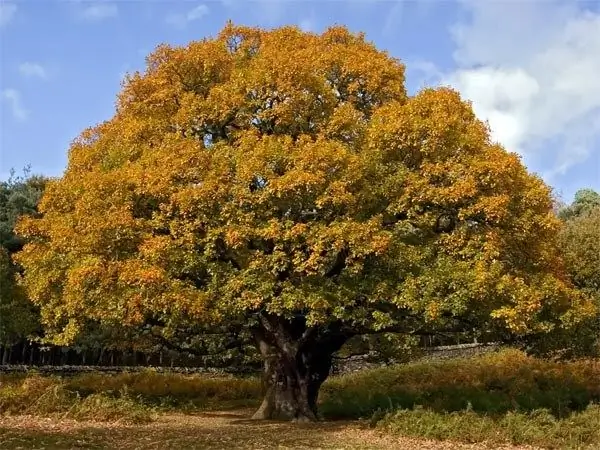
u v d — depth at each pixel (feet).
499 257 47.32
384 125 46.06
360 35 60.08
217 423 53.42
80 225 47.32
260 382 84.84
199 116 51.11
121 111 58.80
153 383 77.87
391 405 52.47
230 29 59.93
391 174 46.57
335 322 52.16
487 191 46.01
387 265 45.37
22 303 76.74
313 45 56.03
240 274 44.01
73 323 50.06
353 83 53.67
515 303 43.50
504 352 86.63
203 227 45.11
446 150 46.24
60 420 51.65
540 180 49.55
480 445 42.45
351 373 93.25
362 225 42.80
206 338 60.85
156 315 47.80
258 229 43.27
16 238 87.51
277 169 45.03
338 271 47.11
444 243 45.34
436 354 98.43
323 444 41.04
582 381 63.62
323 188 43.55
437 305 41.98
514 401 51.80
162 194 45.29
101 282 44.27
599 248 65.57
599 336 58.44
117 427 49.32
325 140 47.01
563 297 47.67
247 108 50.57
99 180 47.39
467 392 60.54
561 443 42.39
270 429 48.49
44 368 82.58
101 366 93.91
